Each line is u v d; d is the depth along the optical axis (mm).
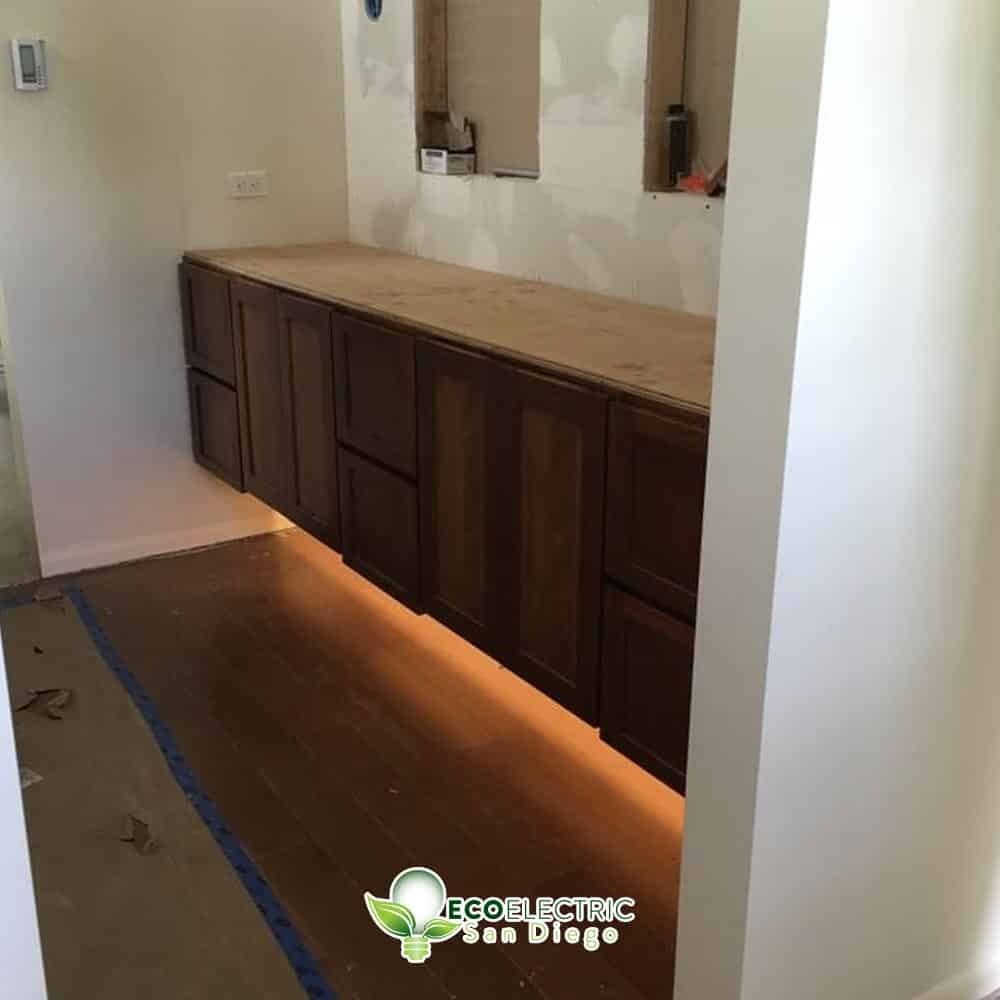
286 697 2953
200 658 3154
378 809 2486
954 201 1412
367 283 3086
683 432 1813
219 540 4020
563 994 1975
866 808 1679
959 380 1517
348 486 2979
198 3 3529
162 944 2070
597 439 2020
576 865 2312
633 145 2715
